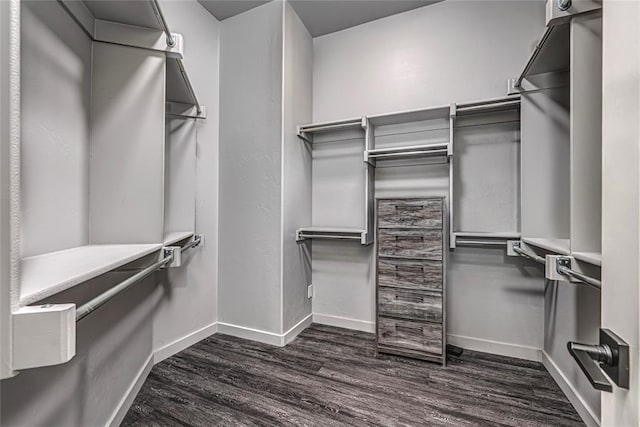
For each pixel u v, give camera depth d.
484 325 2.12
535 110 1.75
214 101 2.47
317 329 2.57
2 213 0.45
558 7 1.09
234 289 2.42
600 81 1.05
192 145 2.12
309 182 2.70
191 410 1.48
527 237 1.75
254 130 2.37
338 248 2.64
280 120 2.27
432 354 1.95
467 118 2.19
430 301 1.97
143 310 1.73
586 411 1.37
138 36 1.33
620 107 0.42
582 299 1.39
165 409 1.49
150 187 1.35
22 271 0.72
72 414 1.05
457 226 2.21
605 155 0.47
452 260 2.21
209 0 2.27
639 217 0.38
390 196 2.45
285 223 2.30
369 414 1.45
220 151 2.50
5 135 0.45
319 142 2.73
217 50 2.50
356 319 2.57
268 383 1.72
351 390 1.65
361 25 2.59
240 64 2.42
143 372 1.72
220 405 1.52
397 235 2.07
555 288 1.75
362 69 2.58
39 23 0.98
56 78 1.07
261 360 2.00
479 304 2.14
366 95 2.56
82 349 1.12
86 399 1.15
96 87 1.29
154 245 1.29
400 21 2.44
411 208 2.04
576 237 1.07
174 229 2.05
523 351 2.01
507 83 2.08
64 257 0.95
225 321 2.46
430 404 1.53
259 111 2.35
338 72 2.67
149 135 1.35
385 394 1.61
